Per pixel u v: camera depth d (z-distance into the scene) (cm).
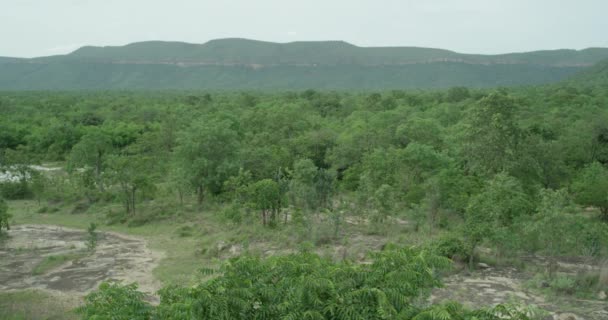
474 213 1920
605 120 4103
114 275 1988
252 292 920
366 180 3003
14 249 2397
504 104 3130
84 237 2653
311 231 2364
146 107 7950
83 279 1944
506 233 1906
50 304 1670
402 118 5612
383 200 2611
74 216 3161
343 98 10144
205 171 3291
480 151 3117
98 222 2984
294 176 3122
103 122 6838
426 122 4647
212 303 869
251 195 2702
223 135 3388
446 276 1755
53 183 3769
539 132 3900
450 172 3083
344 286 916
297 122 5547
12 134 5612
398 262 973
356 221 2758
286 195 2888
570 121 5009
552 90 9988
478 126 3186
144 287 1831
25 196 3725
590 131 3978
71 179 3753
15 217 3119
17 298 1727
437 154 3484
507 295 1590
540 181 3089
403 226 2567
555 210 1772
